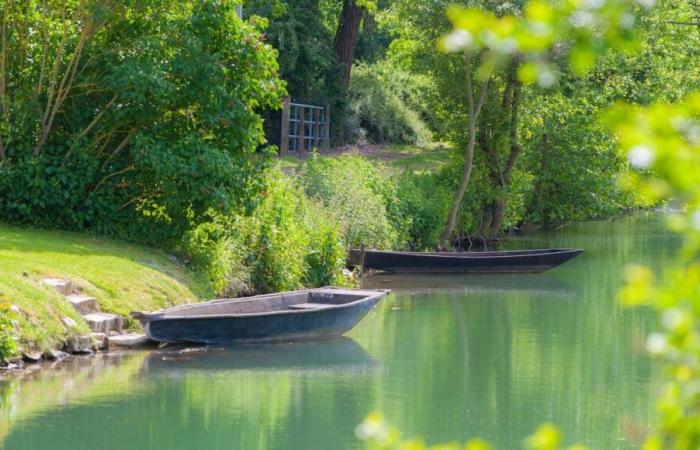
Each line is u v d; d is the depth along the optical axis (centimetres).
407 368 3509
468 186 8162
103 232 4491
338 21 11381
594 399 3078
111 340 3541
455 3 6944
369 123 11769
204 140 4584
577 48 600
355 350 3819
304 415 2814
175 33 4534
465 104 7938
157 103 4506
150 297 3872
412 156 10725
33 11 4488
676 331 547
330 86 10962
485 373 3444
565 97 8588
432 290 5750
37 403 2839
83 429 2608
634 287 562
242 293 4709
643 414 2872
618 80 8725
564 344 4022
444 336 4184
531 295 5547
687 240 564
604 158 9081
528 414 2889
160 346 3638
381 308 5019
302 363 3534
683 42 8000
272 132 10369
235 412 2833
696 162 545
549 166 9206
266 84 4691
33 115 4425
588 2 594
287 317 3816
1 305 3161
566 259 6662
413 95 12175
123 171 4466
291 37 10025
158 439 2544
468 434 2659
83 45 4503
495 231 8438
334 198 6359
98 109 4522
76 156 4444
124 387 3053
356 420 2780
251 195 4569
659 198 571
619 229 9688
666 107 558
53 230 4400
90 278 3738
